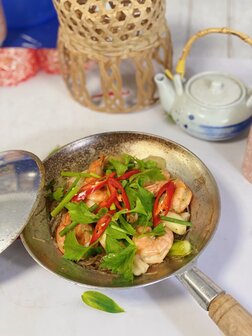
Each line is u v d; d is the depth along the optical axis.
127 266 0.34
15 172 0.36
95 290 0.36
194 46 0.56
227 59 0.54
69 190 0.40
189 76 0.54
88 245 0.36
